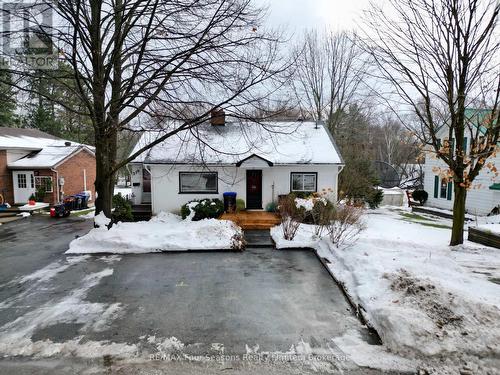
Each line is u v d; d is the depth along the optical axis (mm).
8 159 20422
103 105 10789
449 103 9188
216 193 14969
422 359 4043
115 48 10516
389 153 39031
